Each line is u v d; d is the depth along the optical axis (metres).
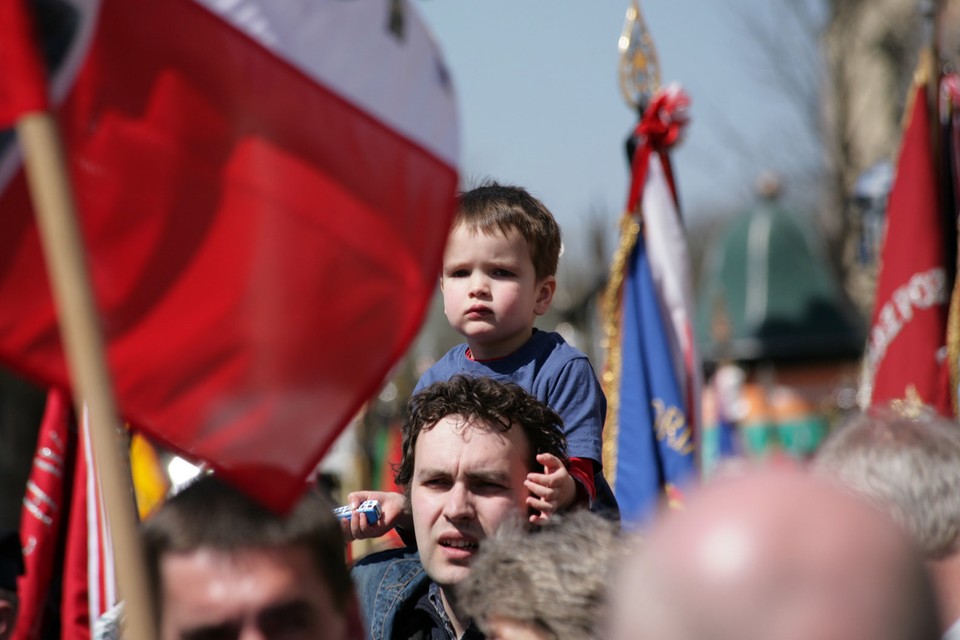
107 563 6.72
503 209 6.61
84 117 3.88
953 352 9.72
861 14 29.45
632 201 9.23
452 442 5.36
